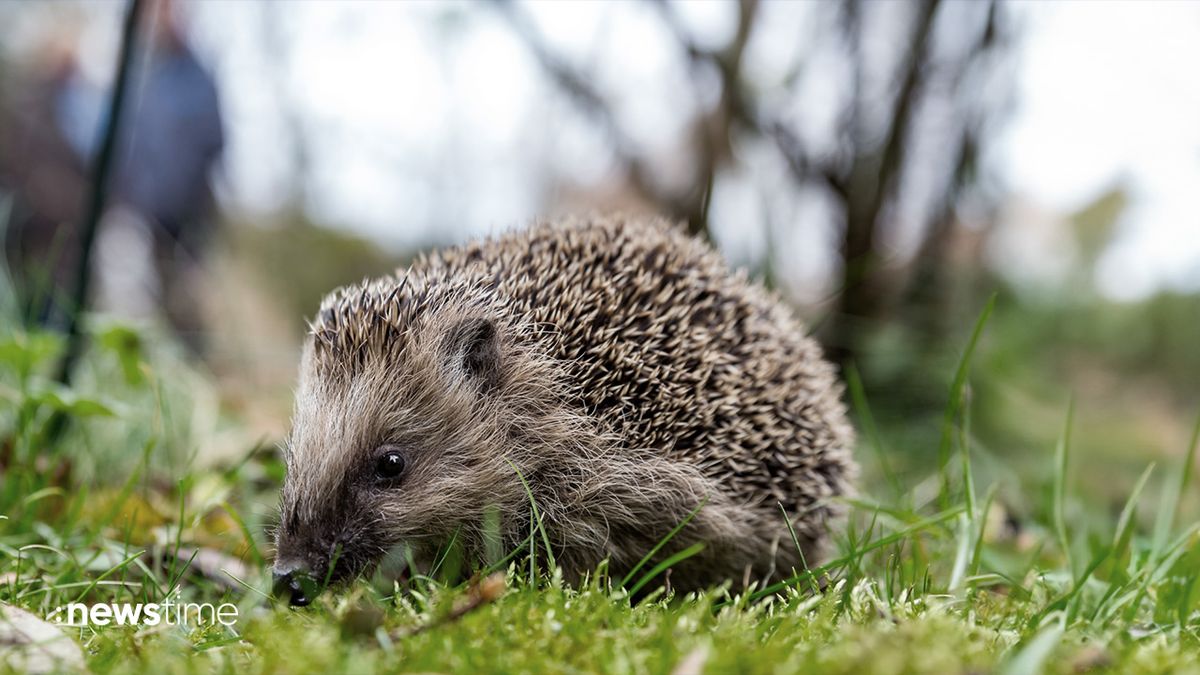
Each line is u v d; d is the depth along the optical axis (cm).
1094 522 63
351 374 52
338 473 51
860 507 51
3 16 114
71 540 53
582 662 39
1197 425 51
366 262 181
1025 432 77
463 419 52
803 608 43
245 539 53
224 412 77
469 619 41
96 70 106
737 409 53
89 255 62
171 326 106
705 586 53
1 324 66
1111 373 112
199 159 107
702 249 57
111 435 65
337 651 40
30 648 40
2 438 61
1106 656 40
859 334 78
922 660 38
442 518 52
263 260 174
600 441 52
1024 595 47
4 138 104
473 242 58
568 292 53
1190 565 48
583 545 52
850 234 79
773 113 78
